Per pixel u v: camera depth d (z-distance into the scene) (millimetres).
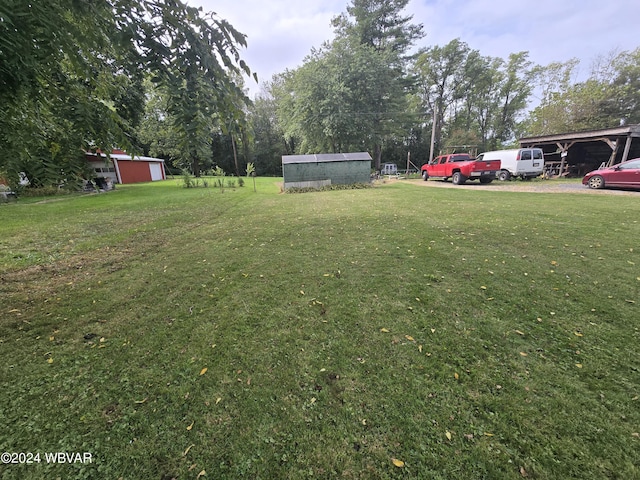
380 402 1718
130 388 1877
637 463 1337
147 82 2688
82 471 1361
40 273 3902
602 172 10875
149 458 1424
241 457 1418
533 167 15180
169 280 3605
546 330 2385
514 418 1585
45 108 2467
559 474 1297
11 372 2029
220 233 5910
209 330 2510
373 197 10609
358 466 1358
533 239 4781
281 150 39250
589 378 1864
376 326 2496
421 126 37656
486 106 36281
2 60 1606
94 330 2549
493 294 3002
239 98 2068
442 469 1333
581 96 22141
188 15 1761
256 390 1838
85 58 2338
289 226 6293
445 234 5195
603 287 3088
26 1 1515
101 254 4695
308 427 1570
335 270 3742
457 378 1888
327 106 22219
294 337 2377
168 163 33250
